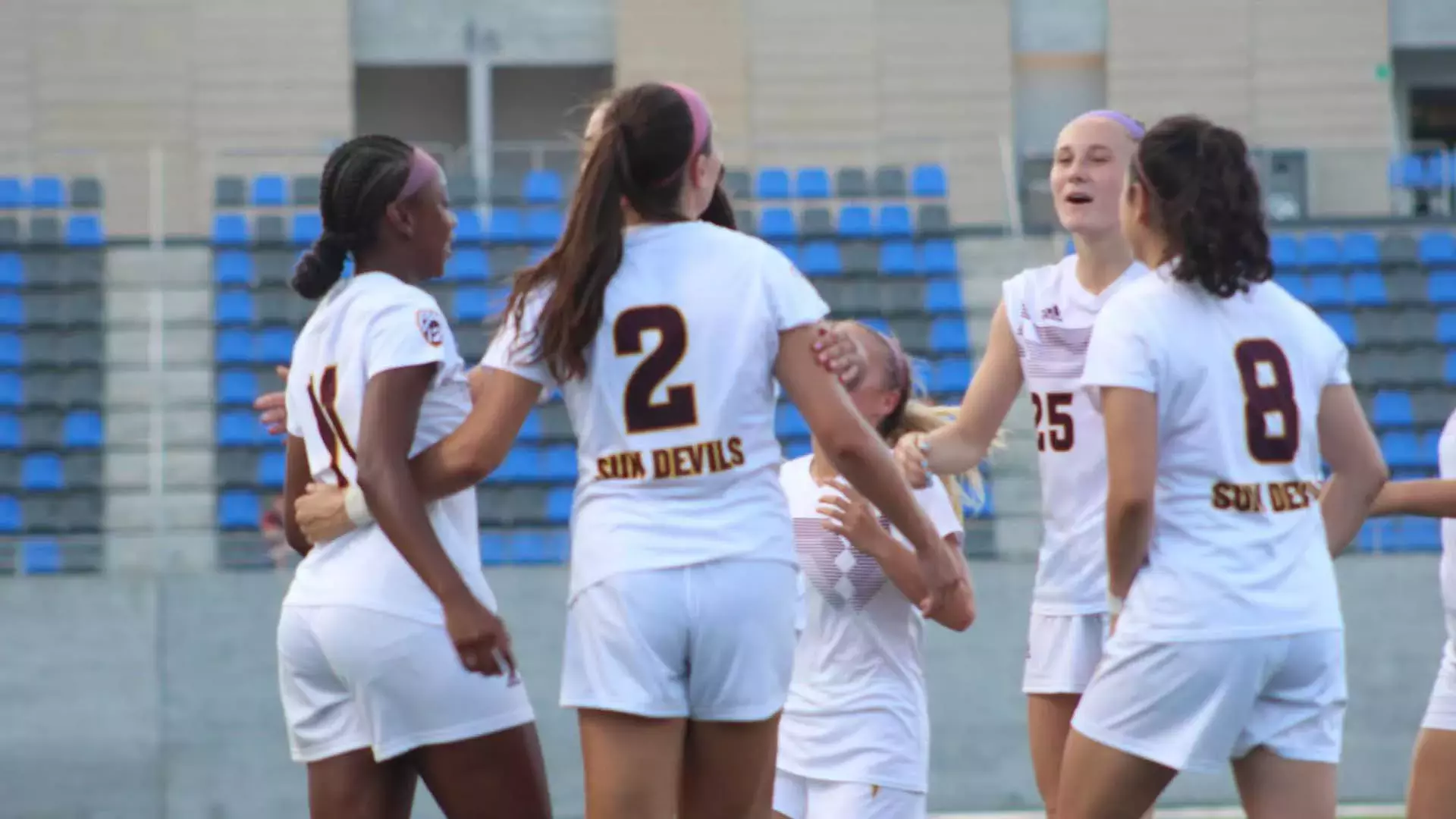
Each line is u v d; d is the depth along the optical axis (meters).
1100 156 15.70
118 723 34.75
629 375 11.20
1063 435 15.91
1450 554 15.38
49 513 43.47
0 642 34.69
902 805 15.16
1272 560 12.18
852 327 16.23
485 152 49.56
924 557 11.85
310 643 12.31
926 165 50.25
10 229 47.47
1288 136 54.81
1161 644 12.07
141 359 45.56
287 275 47.25
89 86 52.62
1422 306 46.88
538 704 35.12
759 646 11.23
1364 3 54.81
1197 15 54.88
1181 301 12.32
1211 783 35.22
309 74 53.53
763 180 51.09
